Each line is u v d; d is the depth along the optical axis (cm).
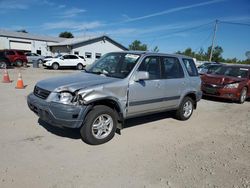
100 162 371
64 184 307
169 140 484
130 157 394
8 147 405
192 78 625
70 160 371
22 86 1029
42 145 420
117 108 455
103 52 3541
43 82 451
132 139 476
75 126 397
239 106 911
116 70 493
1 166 342
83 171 341
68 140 448
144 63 497
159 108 546
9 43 3838
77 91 394
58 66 2494
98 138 432
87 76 475
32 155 381
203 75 1019
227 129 585
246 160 409
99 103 435
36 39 4084
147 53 514
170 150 432
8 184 300
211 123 633
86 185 307
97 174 335
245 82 966
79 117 394
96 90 411
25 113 614
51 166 350
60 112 384
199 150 441
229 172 363
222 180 338
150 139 482
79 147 420
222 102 980
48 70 2327
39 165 351
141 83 484
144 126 566
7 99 779
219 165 384
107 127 448
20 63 2509
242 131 574
